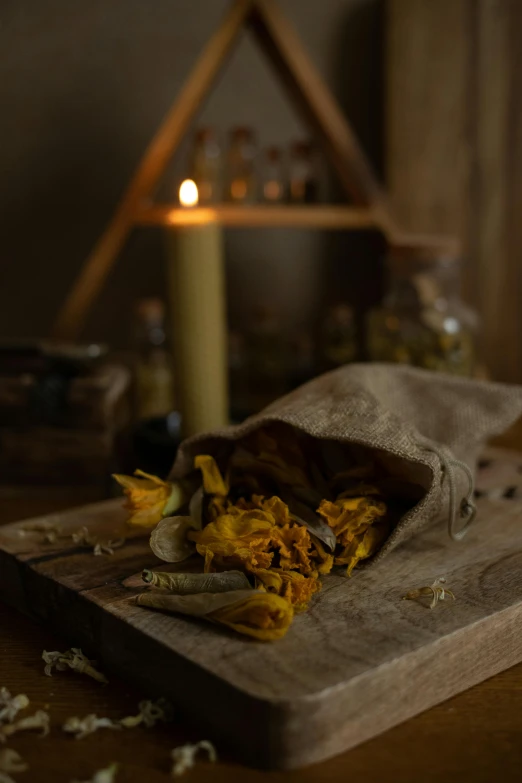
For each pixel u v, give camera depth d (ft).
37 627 2.42
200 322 3.09
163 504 2.46
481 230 3.83
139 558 2.46
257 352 3.73
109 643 2.27
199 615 2.23
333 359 3.66
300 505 2.42
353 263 3.93
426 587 2.32
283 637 2.15
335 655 2.05
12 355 3.08
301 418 2.43
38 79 3.73
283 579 2.28
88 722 2.05
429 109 3.77
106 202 3.82
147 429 3.24
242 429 2.45
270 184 3.59
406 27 3.73
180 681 2.07
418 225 3.82
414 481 2.43
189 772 1.90
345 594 2.33
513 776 1.90
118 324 3.91
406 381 2.73
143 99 3.77
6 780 1.87
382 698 2.02
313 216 3.37
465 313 3.29
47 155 3.78
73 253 3.84
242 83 3.79
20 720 2.10
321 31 3.77
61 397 3.04
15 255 3.84
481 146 3.79
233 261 3.89
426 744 2.01
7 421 3.05
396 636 2.16
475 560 2.45
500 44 3.75
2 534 2.56
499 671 2.29
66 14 3.70
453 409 2.68
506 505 2.71
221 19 3.73
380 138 3.84
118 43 3.73
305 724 1.87
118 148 3.79
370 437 2.39
